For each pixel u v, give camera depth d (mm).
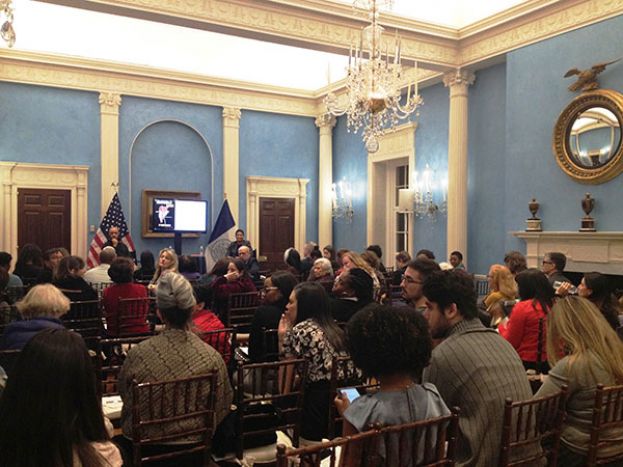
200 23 6453
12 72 9070
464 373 1808
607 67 6102
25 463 1107
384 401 1448
